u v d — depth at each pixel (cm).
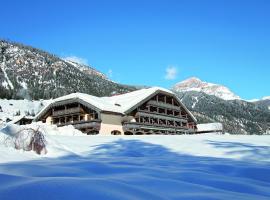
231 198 455
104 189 431
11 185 439
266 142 1574
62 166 743
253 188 561
